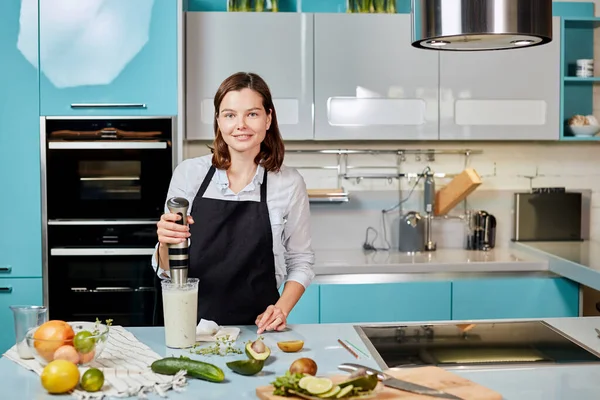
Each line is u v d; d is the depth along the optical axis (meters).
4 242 3.51
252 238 2.28
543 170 4.21
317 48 3.74
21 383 1.63
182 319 1.88
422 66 3.78
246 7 3.82
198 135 3.71
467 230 4.14
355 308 3.58
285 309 2.21
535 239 4.19
